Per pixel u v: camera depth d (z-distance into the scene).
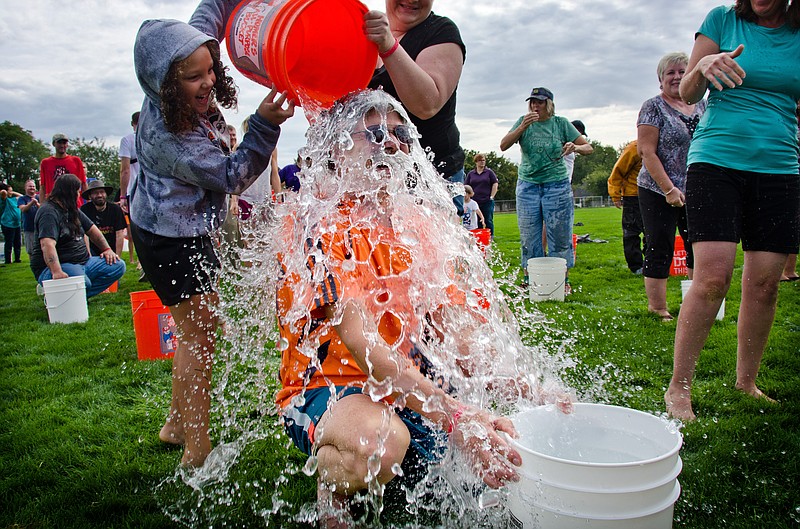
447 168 2.75
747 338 2.82
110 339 4.78
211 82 2.16
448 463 1.80
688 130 4.35
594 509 1.54
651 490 1.55
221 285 2.38
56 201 6.39
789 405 2.66
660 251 4.61
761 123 2.57
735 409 2.66
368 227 1.82
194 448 2.32
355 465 1.61
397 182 1.83
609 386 3.00
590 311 4.92
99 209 8.68
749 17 2.65
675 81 4.29
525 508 1.64
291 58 2.09
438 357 1.98
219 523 1.95
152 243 2.25
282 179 6.91
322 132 1.87
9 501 2.16
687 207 2.66
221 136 2.43
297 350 1.86
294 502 2.06
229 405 2.88
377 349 1.61
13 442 2.69
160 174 2.25
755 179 2.58
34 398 3.38
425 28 2.52
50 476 2.34
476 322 2.02
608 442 1.98
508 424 1.77
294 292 1.78
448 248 2.00
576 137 5.85
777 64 2.55
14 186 82.81
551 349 3.54
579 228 18.86
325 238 1.72
